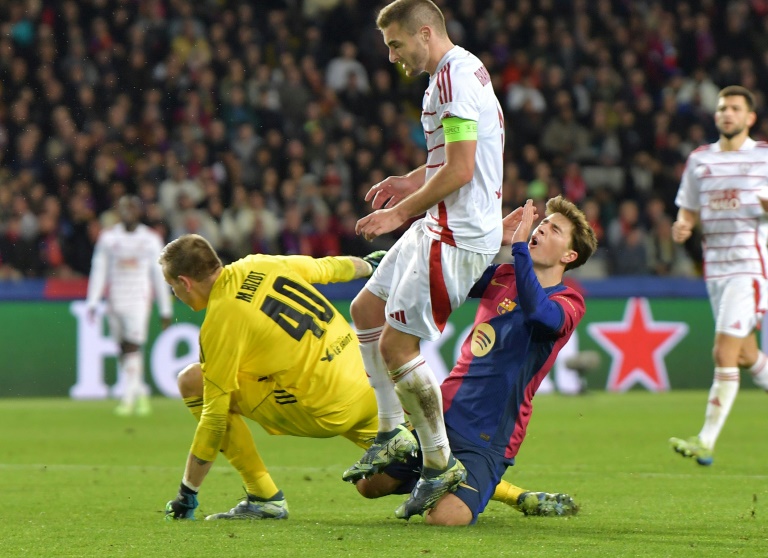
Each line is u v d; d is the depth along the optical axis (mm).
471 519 17578
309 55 66812
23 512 19922
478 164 16844
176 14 64688
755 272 28594
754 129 69188
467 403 17922
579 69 68375
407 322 16969
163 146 60219
